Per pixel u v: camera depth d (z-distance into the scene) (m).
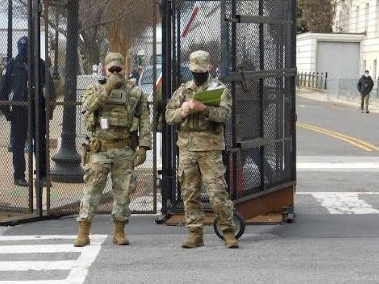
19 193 16.02
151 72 16.66
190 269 11.10
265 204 14.36
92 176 12.34
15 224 14.54
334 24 122.50
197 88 12.05
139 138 12.42
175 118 11.95
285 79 14.91
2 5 14.89
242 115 13.33
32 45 14.57
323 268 11.20
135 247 12.56
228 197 12.35
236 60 13.00
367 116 52.16
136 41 15.87
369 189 19.47
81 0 16.11
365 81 57.16
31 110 14.77
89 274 10.84
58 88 16.06
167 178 14.89
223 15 12.58
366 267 11.27
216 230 12.77
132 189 12.59
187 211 12.48
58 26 15.77
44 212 15.34
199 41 14.43
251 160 13.74
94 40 16.25
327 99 78.62
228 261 11.59
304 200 17.69
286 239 13.27
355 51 101.50
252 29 13.54
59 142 16.89
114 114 12.08
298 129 39.25
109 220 15.00
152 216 15.37
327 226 14.52
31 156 14.92
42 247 12.60
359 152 28.89
